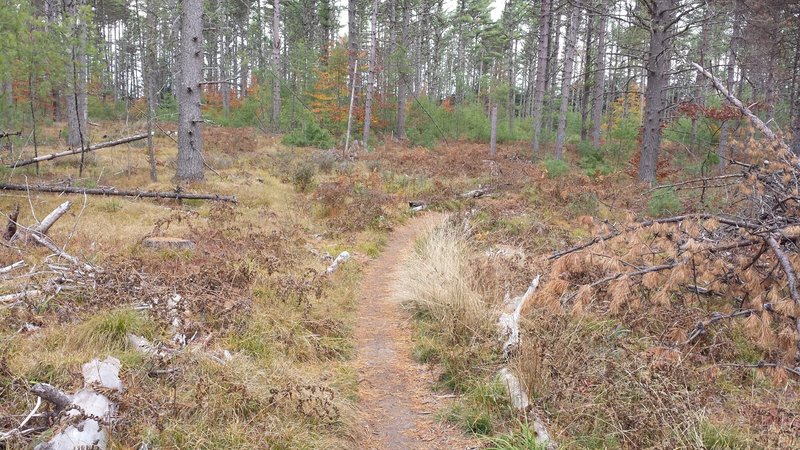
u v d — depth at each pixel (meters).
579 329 4.98
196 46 13.61
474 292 6.20
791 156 5.17
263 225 9.84
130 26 34.09
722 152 16.89
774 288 3.89
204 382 3.89
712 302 5.55
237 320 5.21
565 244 8.64
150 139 13.79
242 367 4.31
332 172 17.61
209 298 5.37
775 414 3.86
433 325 5.87
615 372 4.18
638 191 13.26
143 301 5.11
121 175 14.16
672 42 15.38
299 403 3.96
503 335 5.14
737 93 21.19
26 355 3.98
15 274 5.70
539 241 9.48
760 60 19.11
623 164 20.62
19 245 6.70
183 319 4.90
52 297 4.93
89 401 3.34
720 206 7.81
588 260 4.50
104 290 5.07
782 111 18.19
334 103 30.83
